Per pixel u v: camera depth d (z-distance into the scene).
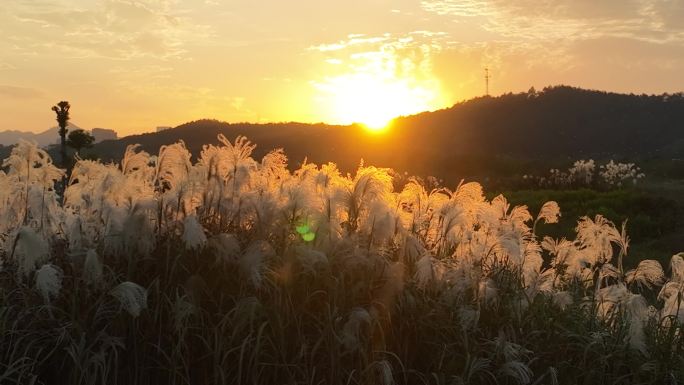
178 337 3.76
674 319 4.66
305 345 3.75
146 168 4.73
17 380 3.39
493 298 4.67
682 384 4.29
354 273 4.38
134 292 3.56
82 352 3.42
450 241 5.37
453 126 114.19
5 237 4.25
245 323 3.77
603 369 4.35
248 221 4.55
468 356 3.95
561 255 6.02
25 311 3.57
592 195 25.25
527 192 27.14
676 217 19.53
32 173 4.68
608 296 5.21
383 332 4.07
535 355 4.34
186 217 4.32
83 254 3.94
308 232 4.41
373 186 4.70
